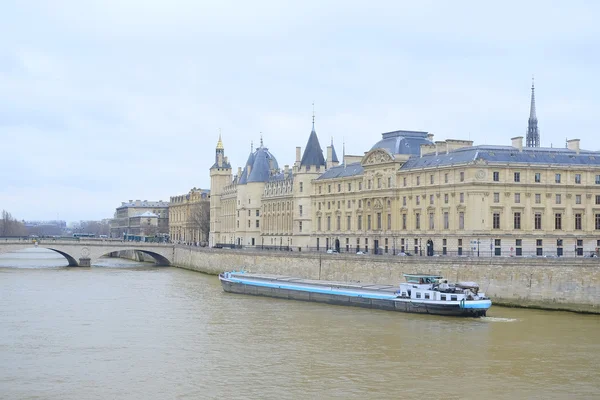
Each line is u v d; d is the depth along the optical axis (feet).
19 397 252.62
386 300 439.22
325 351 319.68
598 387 263.90
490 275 452.35
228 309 447.83
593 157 554.87
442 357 306.96
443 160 561.02
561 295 425.69
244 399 249.55
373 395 253.65
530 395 254.68
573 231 530.68
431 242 558.97
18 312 429.38
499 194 518.78
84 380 273.33
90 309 444.14
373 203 630.33
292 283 511.40
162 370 287.69
